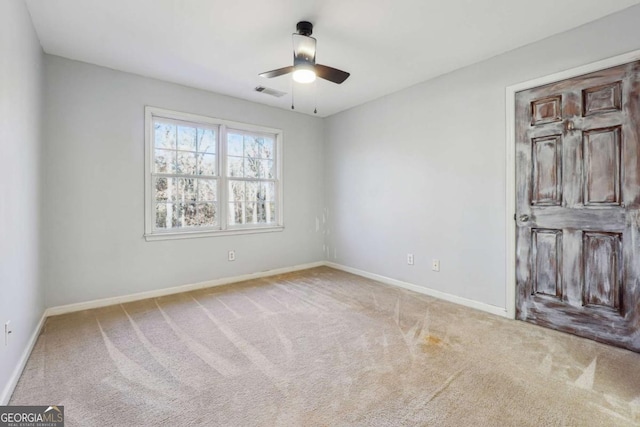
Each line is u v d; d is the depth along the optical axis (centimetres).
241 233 407
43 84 271
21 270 197
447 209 324
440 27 238
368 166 416
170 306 308
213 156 388
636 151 212
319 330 251
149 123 335
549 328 253
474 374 187
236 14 222
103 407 157
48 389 171
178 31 245
